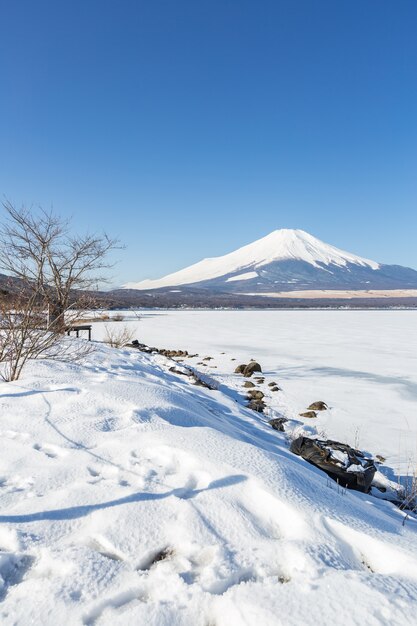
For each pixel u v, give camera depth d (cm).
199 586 191
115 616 177
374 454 695
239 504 269
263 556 218
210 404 735
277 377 1356
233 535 238
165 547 228
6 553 214
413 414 941
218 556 216
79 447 361
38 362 681
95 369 729
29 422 413
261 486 284
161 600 186
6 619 172
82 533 238
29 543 226
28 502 269
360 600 181
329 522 253
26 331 603
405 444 748
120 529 238
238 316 5769
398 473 613
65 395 497
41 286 680
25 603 181
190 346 2188
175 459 337
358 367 1552
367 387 1216
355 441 756
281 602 179
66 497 273
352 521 260
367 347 2164
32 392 508
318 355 1864
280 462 339
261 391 1138
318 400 1059
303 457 521
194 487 297
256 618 171
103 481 299
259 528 248
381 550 229
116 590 190
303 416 905
